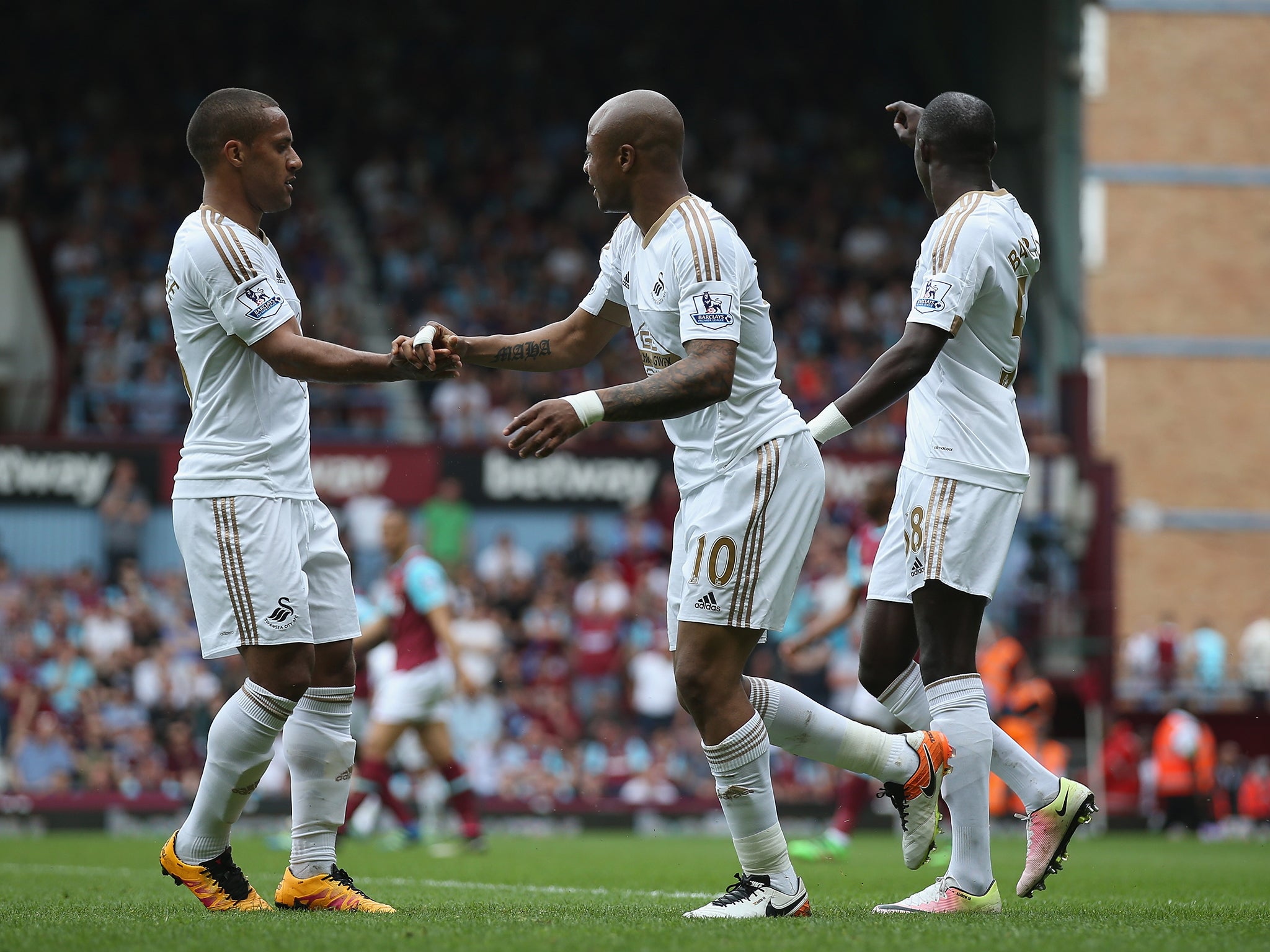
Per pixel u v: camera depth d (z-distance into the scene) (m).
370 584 33.25
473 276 42.72
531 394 38.28
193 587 8.58
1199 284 51.56
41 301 39.69
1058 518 35.75
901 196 48.34
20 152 43.53
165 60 47.31
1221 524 50.84
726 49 51.25
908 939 6.66
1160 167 51.78
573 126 48.62
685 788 29.22
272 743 8.55
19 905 9.30
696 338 7.80
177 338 8.72
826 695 30.42
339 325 39.94
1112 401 51.12
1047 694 28.41
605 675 31.20
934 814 8.95
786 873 8.09
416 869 15.30
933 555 8.56
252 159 8.69
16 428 38.47
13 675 28.64
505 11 50.84
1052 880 13.73
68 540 33.03
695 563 8.06
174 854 8.73
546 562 32.94
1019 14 42.50
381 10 49.94
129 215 42.38
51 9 46.62
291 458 8.66
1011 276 8.67
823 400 39.56
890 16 51.84
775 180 47.69
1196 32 52.00
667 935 6.80
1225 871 15.72
